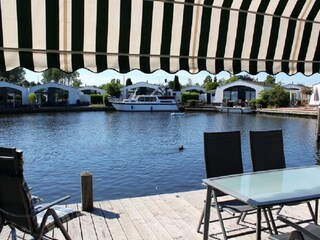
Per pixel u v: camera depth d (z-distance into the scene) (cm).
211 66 306
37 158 1338
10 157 225
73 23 259
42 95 4425
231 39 308
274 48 327
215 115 3559
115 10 267
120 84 5609
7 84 4106
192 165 1162
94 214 396
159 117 3375
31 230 238
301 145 1571
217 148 326
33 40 253
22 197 230
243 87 4400
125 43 276
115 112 4100
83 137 1931
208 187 275
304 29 334
